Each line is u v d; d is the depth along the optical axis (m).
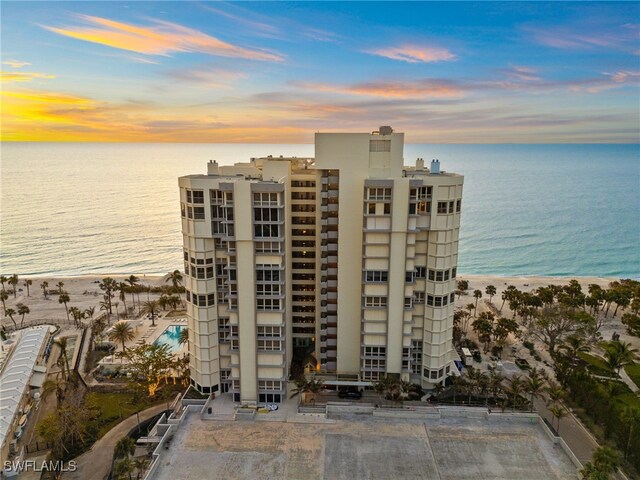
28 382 78.38
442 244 69.50
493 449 60.09
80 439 66.19
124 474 53.72
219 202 66.81
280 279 67.38
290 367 81.12
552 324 96.94
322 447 60.50
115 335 95.75
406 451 59.53
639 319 109.00
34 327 108.31
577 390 74.75
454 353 89.75
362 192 69.81
